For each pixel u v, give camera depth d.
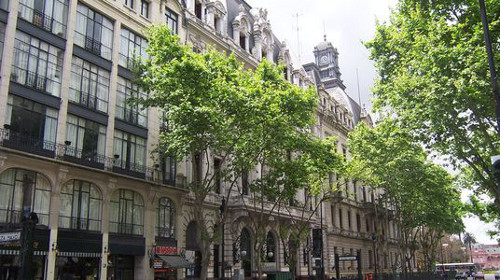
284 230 35.41
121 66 31.97
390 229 76.38
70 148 27.33
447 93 20.45
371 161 42.47
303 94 27.58
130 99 26.98
